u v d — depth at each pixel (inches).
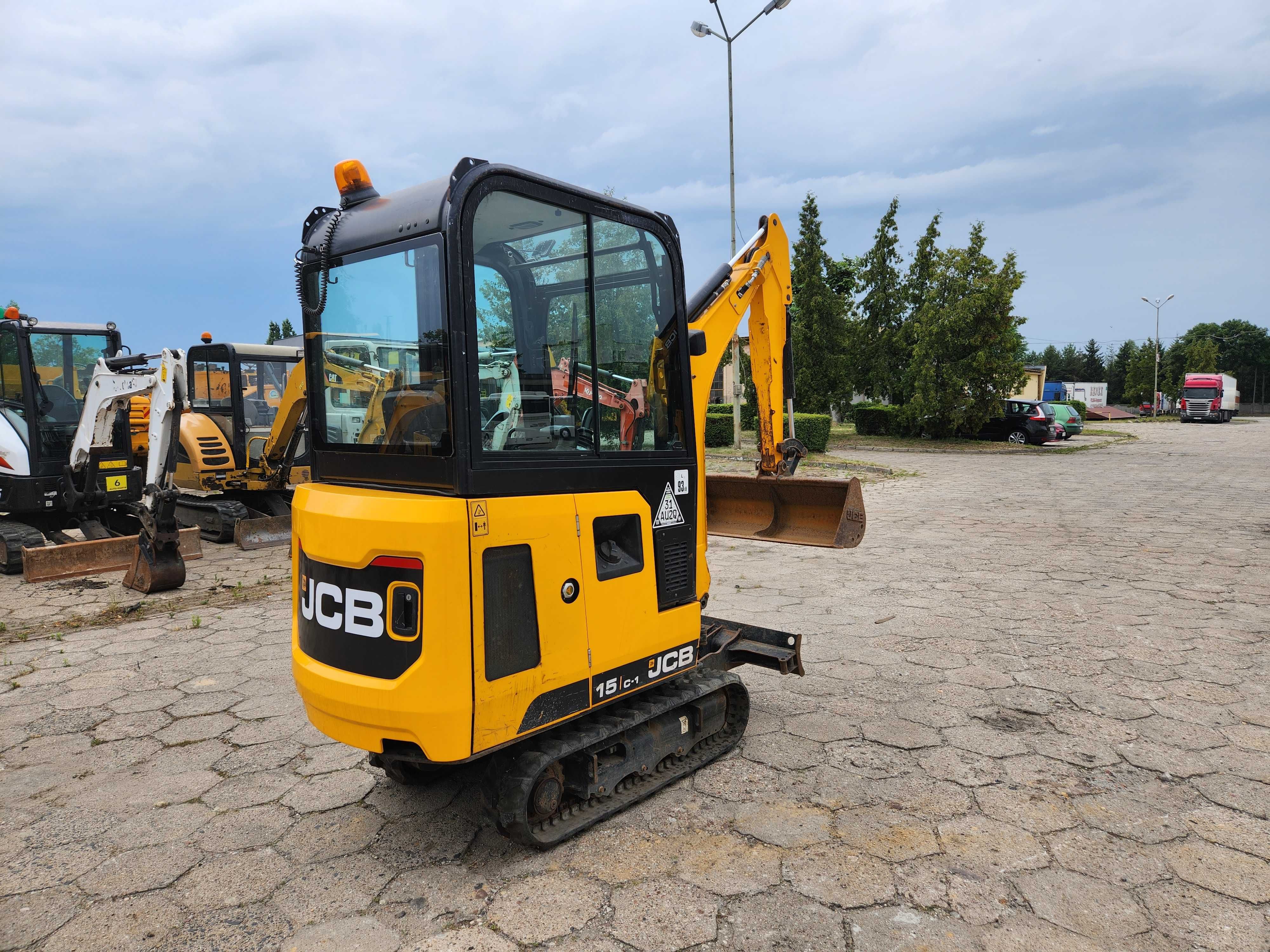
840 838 115.7
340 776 139.4
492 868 110.3
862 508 165.3
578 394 114.6
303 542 111.4
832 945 92.7
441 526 95.3
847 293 1214.3
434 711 96.2
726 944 93.4
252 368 377.4
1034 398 1563.7
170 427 269.0
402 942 95.3
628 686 121.0
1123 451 857.5
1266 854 109.9
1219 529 363.9
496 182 101.7
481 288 104.9
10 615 243.0
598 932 96.1
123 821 125.0
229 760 145.9
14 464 313.6
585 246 114.0
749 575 289.0
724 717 145.5
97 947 95.7
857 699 168.6
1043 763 137.9
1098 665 185.6
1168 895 101.3
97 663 199.0
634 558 122.4
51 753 149.3
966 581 272.4
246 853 115.3
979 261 856.9
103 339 332.2
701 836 117.2
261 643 214.1
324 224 118.0
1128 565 291.3
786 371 188.2
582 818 117.5
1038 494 501.7
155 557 269.1
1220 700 164.1
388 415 107.7
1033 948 91.7
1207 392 1568.7
